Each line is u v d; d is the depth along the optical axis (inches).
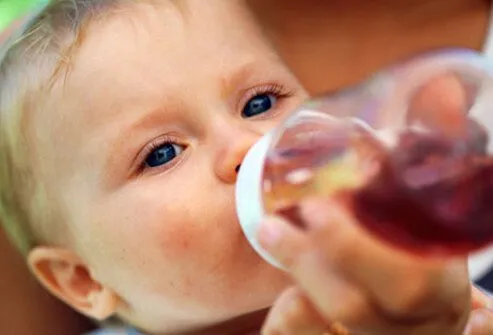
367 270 21.4
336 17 47.4
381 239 21.2
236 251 34.6
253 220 27.3
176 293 36.7
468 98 22.3
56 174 40.5
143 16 38.7
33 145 41.2
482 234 21.2
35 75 40.4
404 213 21.1
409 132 21.9
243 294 35.2
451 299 22.3
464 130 21.6
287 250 22.8
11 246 50.9
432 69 23.0
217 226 34.6
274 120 36.8
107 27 39.1
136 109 37.0
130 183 37.4
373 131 22.7
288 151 24.7
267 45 40.4
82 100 38.4
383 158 21.7
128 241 37.6
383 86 23.5
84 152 38.6
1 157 43.7
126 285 39.3
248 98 37.4
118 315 43.9
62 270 43.7
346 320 22.0
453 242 21.1
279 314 25.4
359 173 21.9
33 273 48.1
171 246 35.7
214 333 40.8
